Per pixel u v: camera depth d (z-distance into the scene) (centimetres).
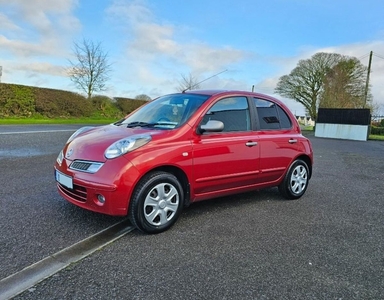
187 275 230
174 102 393
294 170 455
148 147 304
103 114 2566
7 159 642
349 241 310
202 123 348
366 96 2941
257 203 432
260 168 405
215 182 357
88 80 2664
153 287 212
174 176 322
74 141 343
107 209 287
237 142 373
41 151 762
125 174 286
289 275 238
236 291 212
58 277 218
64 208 359
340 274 243
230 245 288
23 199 385
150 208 305
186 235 307
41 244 268
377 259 272
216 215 372
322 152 1177
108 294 201
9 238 275
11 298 191
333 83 3012
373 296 214
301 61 3384
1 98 1745
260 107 423
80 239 283
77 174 299
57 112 2077
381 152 1288
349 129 2277
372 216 395
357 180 631
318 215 390
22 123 1537
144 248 273
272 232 325
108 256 255
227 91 395
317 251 283
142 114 407
